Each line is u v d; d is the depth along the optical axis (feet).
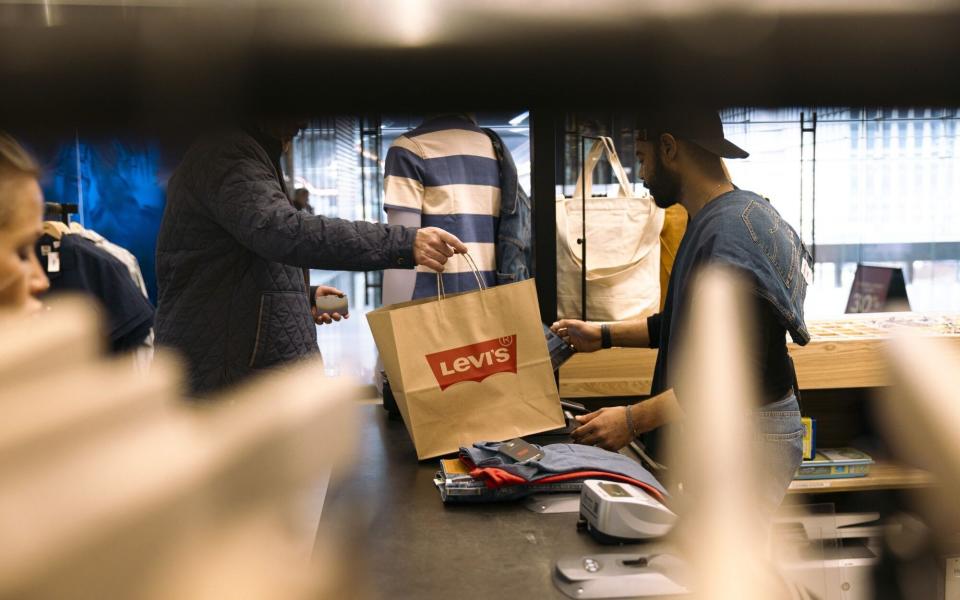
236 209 4.77
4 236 0.86
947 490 1.12
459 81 0.64
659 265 8.84
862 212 13.37
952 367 1.12
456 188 7.43
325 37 0.59
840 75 0.71
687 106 0.68
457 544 3.72
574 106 0.67
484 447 4.70
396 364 5.24
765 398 5.09
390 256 5.05
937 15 0.68
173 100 0.58
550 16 0.63
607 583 3.07
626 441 5.26
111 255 8.27
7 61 0.55
